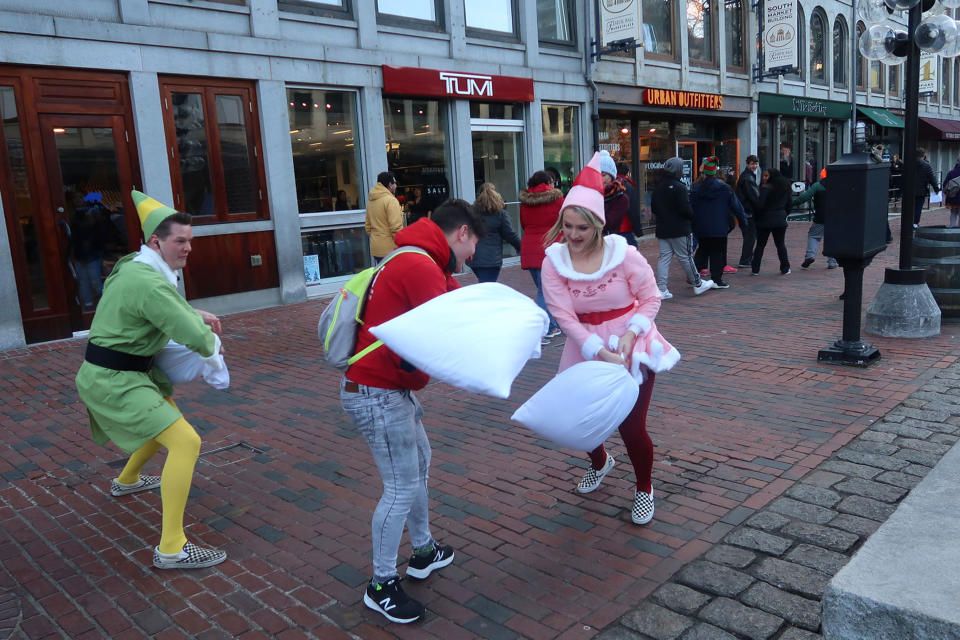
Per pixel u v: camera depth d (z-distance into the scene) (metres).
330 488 4.18
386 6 11.63
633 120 17.22
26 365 7.20
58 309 8.31
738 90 19.70
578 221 3.24
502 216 7.44
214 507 3.97
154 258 3.32
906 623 2.04
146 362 3.40
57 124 8.24
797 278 10.86
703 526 3.50
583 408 3.06
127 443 3.36
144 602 3.06
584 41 14.92
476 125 13.00
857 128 5.77
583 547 3.37
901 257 6.95
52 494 4.21
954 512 2.62
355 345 2.83
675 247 9.54
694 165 19.36
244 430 5.21
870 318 7.04
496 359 2.53
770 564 3.13
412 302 2.69
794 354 6.47
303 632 2.81
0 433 5.28
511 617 2.86
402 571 3.24
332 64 10.78
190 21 9.33
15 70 7.90
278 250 10.35
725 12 19.08
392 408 2.78
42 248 8.16
